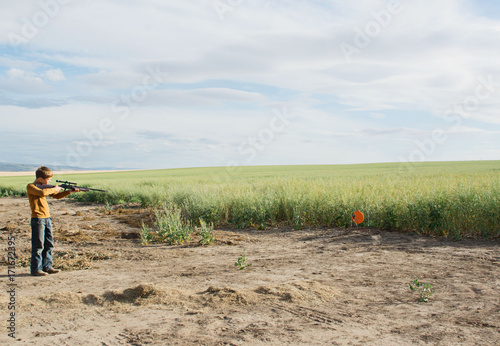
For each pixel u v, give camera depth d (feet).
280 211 42.45
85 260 24.52
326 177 89.30
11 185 114.73
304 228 38.04
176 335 12.01
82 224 43.65
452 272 20.59
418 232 33.32
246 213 40.55
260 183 60.23
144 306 15.11
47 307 15.01
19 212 57.21
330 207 39.32
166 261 24.76
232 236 34.55
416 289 17.37
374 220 37.17
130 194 74.90
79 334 12.23
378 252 26.48
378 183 53.72
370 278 19.58
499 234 31.07
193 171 224.94
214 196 45.24
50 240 21.81
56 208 63.93
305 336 11.85
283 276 20.24
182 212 47.24
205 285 18.45
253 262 24.12
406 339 11.62
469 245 28.27
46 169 21.91
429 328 12.55
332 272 21.06
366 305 15.14
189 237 33.04
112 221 46.47
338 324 12.95
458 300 15.70
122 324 13.14
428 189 40.78
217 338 11.73
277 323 13.05
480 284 18.10
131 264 23.98
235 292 16.16
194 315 14.01
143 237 32.42
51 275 21.13
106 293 16.34
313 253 26.81
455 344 11.25
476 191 35.55
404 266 22.24
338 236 33.27
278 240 32.65
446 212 32.78
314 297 15.98
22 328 12.78
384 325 12.85
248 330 12.39
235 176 125.08
